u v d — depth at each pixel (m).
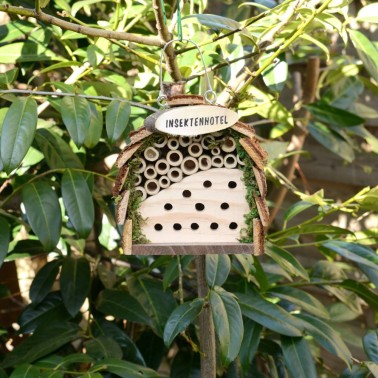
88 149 1.26
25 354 1.02
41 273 1.15
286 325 0.98
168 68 0.87
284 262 1.01
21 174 1.16
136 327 1.34
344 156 1.46
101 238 1.33
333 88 1.49
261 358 1.32
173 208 0.81
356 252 1.06
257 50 0.90
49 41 1.17
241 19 1.44
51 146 1.06
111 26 1.09
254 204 0.80
